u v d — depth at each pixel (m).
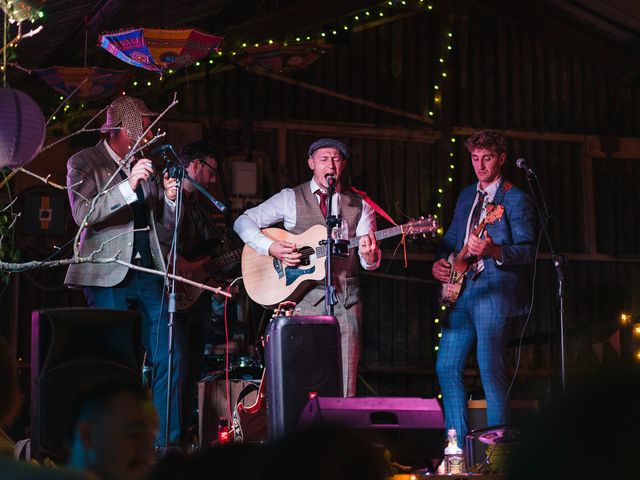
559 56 8.91
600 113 8.95
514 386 8.34
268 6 8.19
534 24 8.72
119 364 3.87
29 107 4.04
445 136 8.47
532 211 5.79
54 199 7.52
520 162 5.81
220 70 8.12
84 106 7.64
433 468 5.13
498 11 8.67
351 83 8.45
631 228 8.89
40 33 6.75
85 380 3.79
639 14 8.30
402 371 8.23
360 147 8.43
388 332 8.28
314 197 5.55
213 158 6.16
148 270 4.52
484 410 5.86
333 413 3.66
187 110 8.01
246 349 6.98
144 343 4.97
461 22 8.71
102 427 2.13
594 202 8.81
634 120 9.00
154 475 1.79
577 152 8.87
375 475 1.26
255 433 5.51
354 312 5.34
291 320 4.31
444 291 5.80
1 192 7.45
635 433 1.16
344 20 8.30
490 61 8.75
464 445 5.66
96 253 4.55
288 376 4.27
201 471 1.73
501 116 8.71
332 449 1.25
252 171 7.95
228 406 5.91
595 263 8.76
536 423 1.20
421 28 8.62
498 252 5.54
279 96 8.27
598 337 7.43
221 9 7.94
